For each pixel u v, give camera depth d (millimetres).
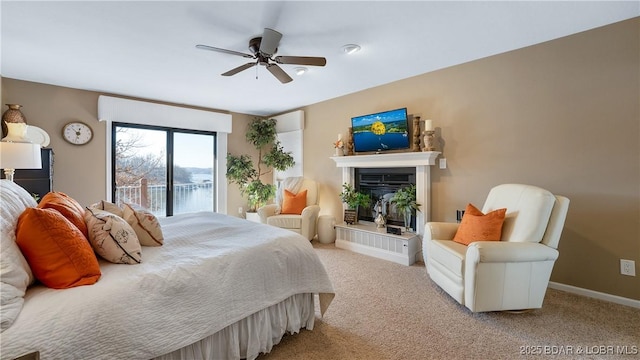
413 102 3469
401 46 2623
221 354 1457
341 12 2051
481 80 2943
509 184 2492
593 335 1814
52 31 2256
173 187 4664
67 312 1007
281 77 2695
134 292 1172
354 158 3908
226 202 5156
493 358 1601
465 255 2107
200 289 1348
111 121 3965
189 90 3893
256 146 5250
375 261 3338
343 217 4270
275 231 2027
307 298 1883
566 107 2473
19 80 3348
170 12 2018
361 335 1830
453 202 3180
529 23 2234
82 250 1194
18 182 2977
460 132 3105
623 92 2229
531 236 2053
